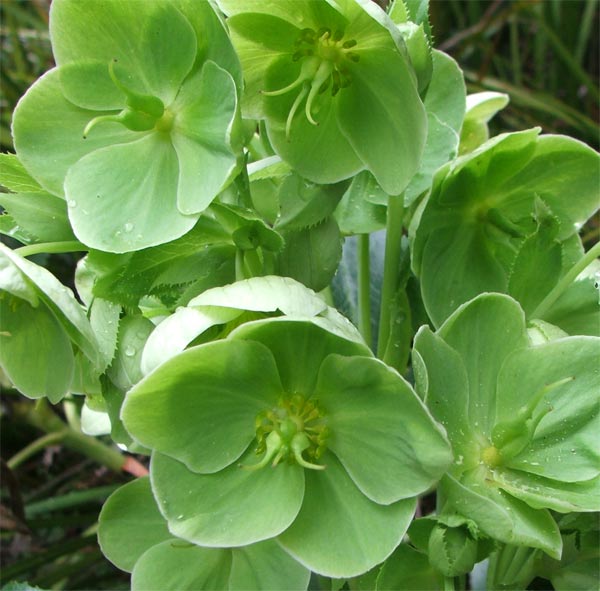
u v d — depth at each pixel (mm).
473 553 153
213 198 164
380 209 213
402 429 154
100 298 174
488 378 175
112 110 181
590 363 171
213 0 162
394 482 158
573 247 214
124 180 176
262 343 155
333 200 186
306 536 162
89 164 176
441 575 170
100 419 238
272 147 189
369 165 185
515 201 211
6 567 296
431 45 177
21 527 298
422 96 178
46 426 323
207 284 175
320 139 188
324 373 158
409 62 163
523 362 173
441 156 214
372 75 179
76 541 308
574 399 172
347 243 283
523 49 516
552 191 208
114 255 174
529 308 195
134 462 325
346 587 199
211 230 174
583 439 171
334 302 269
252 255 175
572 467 169
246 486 165
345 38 176
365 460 161
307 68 179
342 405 161
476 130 253
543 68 489
